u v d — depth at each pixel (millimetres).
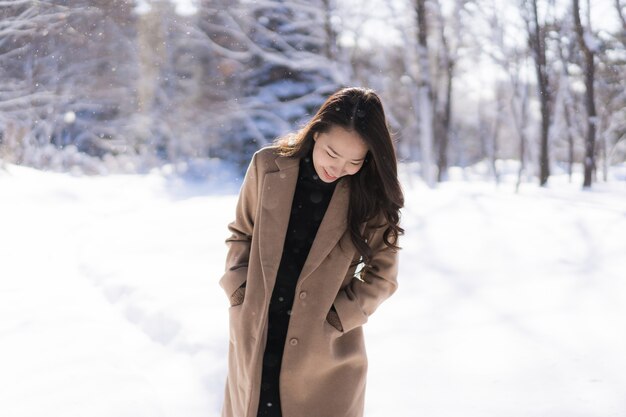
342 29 19125
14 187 11805
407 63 20922
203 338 3809
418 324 4316
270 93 19750
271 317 1977
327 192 1964
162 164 24516
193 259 6344
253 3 19312
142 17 21281
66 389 2979
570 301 4730
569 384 3123
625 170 28938
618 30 19156
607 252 6379
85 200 11961
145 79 21688
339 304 1967
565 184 20109
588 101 17656
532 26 18922
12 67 19375
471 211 9164
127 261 6238
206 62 20875
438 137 22188
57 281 5652
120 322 4445
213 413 2934
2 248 7055
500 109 26469
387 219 1905
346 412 2000
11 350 3596
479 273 5734
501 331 4082
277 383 1976
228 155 20656
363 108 1739
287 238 1984
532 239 7172
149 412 2785
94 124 23625
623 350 3604
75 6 19469
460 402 2973
